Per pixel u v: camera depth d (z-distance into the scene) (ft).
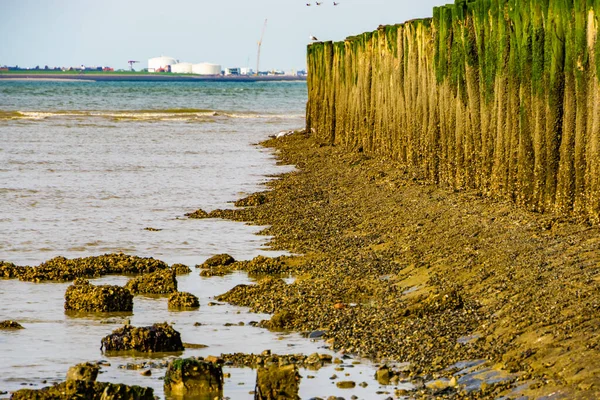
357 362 74.49
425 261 101.91
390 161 186.39
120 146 270.67
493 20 122.31
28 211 155.12
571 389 60.29
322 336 82.53
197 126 368.07
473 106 131.95
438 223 119.03
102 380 71.51
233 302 97.04
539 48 107.86
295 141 280.10
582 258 86.63
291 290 98.58
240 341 82.07
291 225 139.13
